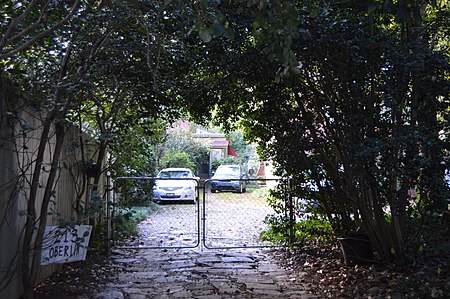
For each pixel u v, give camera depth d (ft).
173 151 85.51
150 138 35.04
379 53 20.12
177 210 51.29
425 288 17.67
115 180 30.91
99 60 21.25
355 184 23.22
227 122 30.55
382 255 23.40
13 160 17.33
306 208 29.71
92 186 26.43
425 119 20.90
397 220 22.36
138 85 23.44
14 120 16.60
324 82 22.44
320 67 21.68
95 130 29.12
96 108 27.89
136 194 43.24
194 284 22.31
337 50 20.24
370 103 21.03
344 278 22.34
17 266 17.57
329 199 27.17
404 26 21.58
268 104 25.18
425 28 21.74
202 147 95.81
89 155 28.19
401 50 20.43
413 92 21.13
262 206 52.29
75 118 18.93
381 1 15.31
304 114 24.26
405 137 18.86
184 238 35.40
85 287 21.29
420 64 19.45
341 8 20.54
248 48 21.18
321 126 24.13
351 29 19.67
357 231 25.04
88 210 18.33
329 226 29.48
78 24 18.26
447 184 19.84
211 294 20.61
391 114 21.12
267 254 29.32
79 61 19.66
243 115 28.96
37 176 17.07
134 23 20.62
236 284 22.27
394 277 21.18
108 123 27.32
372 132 21.09
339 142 22.68
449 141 19.86
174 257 28.53
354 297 19.39
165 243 33.12
